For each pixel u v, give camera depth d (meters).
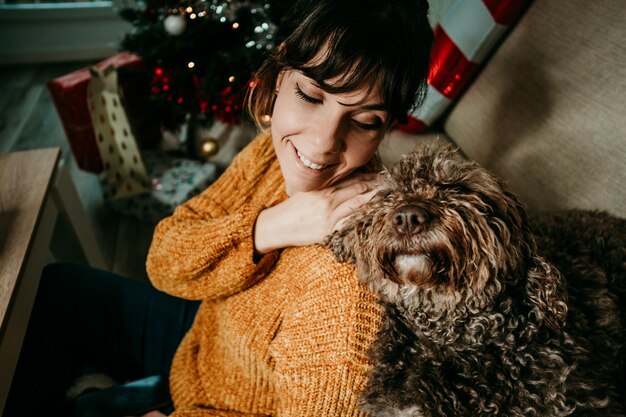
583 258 0.92
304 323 0.70
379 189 0.81
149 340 1.18
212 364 0.93
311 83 0.64
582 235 0.97
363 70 0.61
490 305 0.75
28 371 1.07
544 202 1.11
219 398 0.89
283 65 0.70
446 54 1.38
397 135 1.59
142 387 1.05
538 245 0.89
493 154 1.28
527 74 1.23
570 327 0.79
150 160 2.41
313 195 0.78
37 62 3.79
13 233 1.06
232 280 0.81
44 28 3.70
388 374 0.72
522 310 0.75
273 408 0.83
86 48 3.86
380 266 0.76
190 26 2.02
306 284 0.73
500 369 0.74
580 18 1.12
